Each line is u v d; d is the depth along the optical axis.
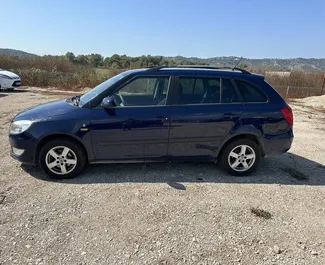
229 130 4.00
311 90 17.11
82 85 17.08
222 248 2.54
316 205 3.43
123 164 4.45
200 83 4.02
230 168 4.17
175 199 3.40
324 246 2.65
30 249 2.43
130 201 3.32
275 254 2.50
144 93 4.00
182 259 2.38
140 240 2.61
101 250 2.46
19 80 14.23
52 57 21.89
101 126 3.74
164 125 3.85
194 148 4.03
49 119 3.70
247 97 4.09
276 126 4.10
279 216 3.13
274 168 4.60
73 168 3.87
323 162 4.98
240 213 3.15
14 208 3.07
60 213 3.01
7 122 7.00
